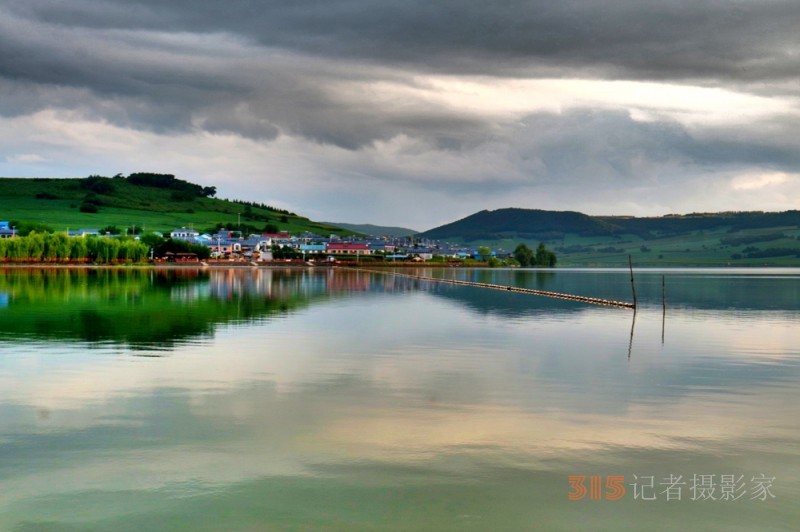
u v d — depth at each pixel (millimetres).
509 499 18891
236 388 31312
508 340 48719
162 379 33188
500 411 27281
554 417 26422
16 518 17641
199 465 21062
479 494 19172
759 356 42031
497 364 38094
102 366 36438
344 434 24078
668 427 25172
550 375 34969
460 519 17781
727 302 92125
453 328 56125
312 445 22891
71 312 64562
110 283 113750
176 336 48688
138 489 19312
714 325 61094
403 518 17781
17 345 43688
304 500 18703
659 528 17516
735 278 195250
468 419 26047
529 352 42844
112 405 27984
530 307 80438
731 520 17938
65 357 39219
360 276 178250
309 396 29766
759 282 163375
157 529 17141
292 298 88750
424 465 21156
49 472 20484
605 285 146875
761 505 18719
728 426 25359
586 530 17344
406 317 65438
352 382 32781
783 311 76938
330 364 37656
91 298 81188
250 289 106438
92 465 21047
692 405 28516
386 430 24594
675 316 70125
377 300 88438
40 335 48469
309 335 50188
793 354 42812
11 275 137875
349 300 87625
